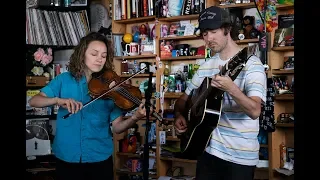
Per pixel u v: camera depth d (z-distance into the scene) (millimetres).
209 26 2482
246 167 2516
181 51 4852
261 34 4242
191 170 5000
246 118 2514
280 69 4355
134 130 5238
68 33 5086
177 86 4840
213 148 2566
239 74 2471
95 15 5426
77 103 2633
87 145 2736
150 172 5016
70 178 2736
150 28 5262
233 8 4551
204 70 2752
